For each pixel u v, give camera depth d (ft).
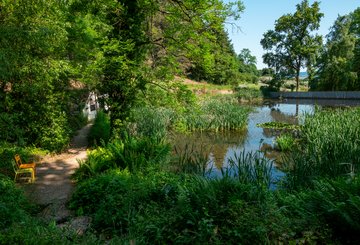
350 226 14.84
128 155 32.27
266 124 71.41
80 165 31.94
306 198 18.58
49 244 12.99
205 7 36.29
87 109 72.90
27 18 31.32
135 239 15.37
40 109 39.86
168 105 42.01
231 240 14.70
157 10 40.63
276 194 21.11
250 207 16.48
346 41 147.02
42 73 35.68
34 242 12.50
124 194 21.85
